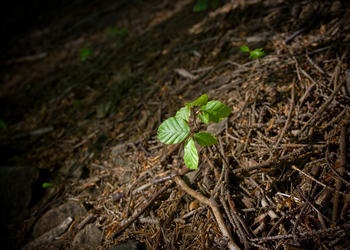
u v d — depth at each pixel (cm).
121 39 102
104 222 53
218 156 53
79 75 95
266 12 76
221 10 87
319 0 69
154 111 69
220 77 67
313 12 68
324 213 41
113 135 69
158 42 90
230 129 56
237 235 43
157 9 111
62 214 57
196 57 76
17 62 120
